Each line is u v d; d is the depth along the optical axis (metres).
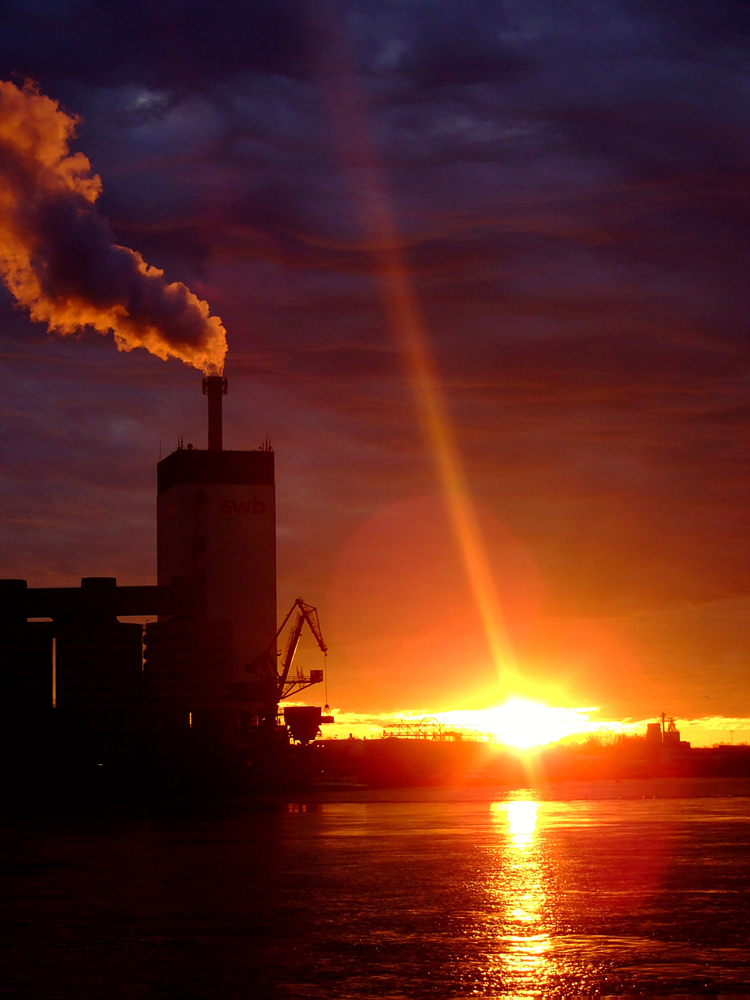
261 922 82.56
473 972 64.31
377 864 126.25
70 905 92.38
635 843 153.00
